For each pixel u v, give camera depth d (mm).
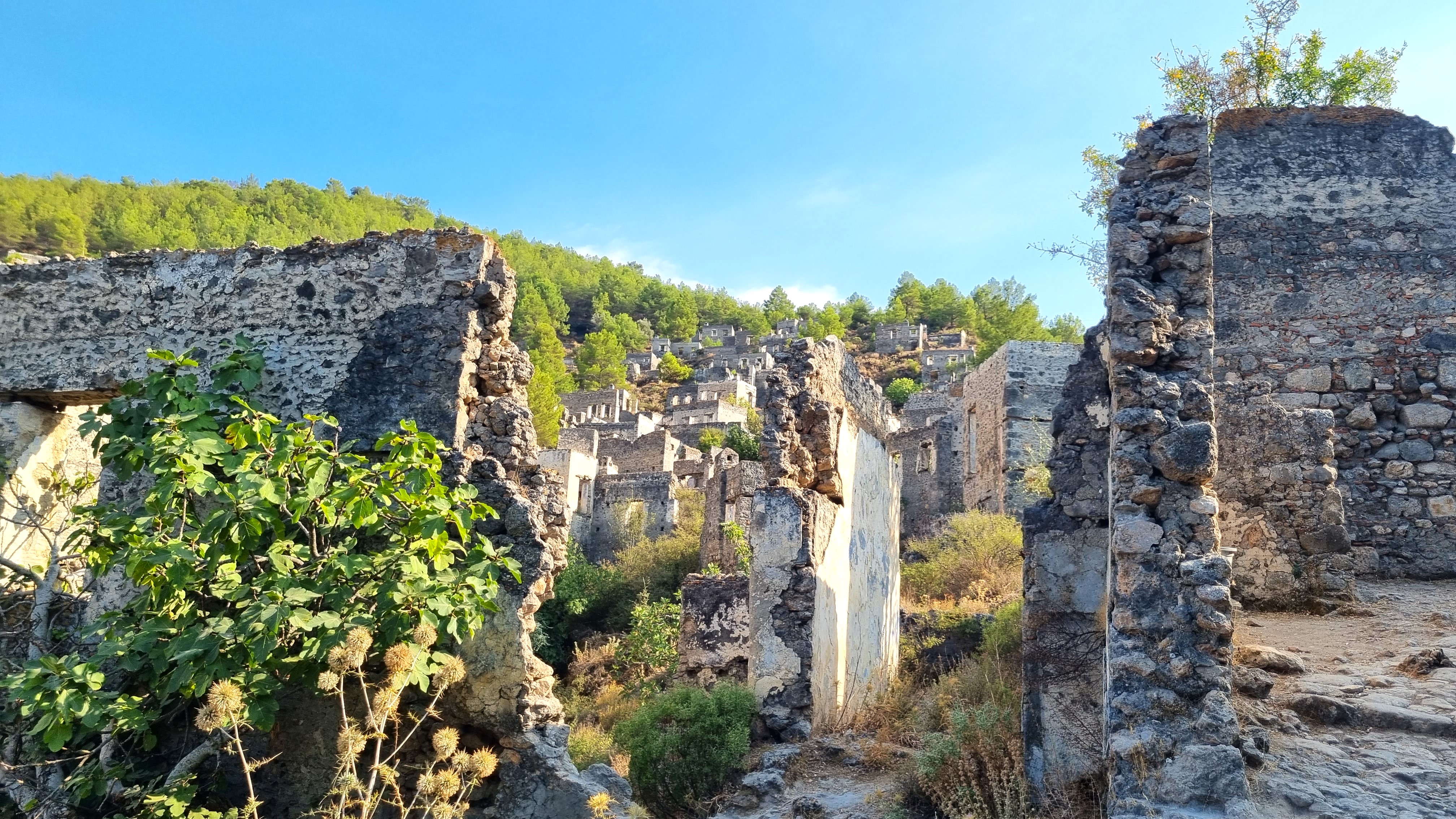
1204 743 6160
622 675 19938
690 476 40688
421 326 8367
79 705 6770
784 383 12078
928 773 7996
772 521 11281
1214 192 13336
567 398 67125
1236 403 11039
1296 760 6676
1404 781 6352
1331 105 15180
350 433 8172
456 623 6895
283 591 6812
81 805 7520
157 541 6992
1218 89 17109
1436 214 12766
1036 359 24141
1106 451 8453
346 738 6238
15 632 8523
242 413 8016
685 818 9242
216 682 6793
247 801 6879
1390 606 10125
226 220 67250
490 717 7516
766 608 11008
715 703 10172
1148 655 6578
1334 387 12414
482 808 7379
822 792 9188
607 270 139250
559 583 27500
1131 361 7453
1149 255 7805
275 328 8672
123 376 8898
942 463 27766
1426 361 12234
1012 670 10641
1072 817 7238
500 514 7922
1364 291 12656
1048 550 8375
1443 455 11812
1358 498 11883
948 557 19609
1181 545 6832
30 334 9227
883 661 13945
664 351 101750
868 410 14656
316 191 92500
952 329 98000
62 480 9367
